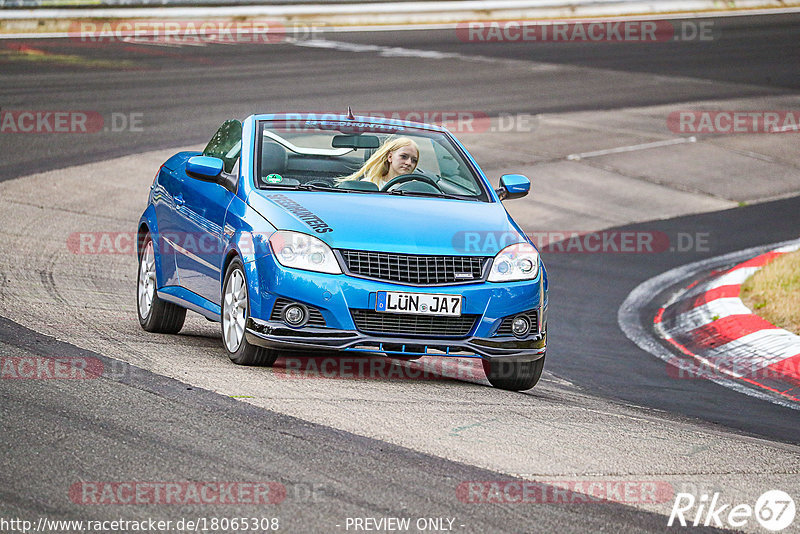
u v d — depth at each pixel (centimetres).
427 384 2586
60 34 10831
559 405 2483
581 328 3822
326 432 1991
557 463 1942
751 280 4256
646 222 5775
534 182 6391
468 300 2486
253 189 2667
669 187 6556
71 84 8050
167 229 3005
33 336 2631
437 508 1653
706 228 5675
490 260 2541
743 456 2127
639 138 7725
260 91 8256
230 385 2286
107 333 2820
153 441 1864
